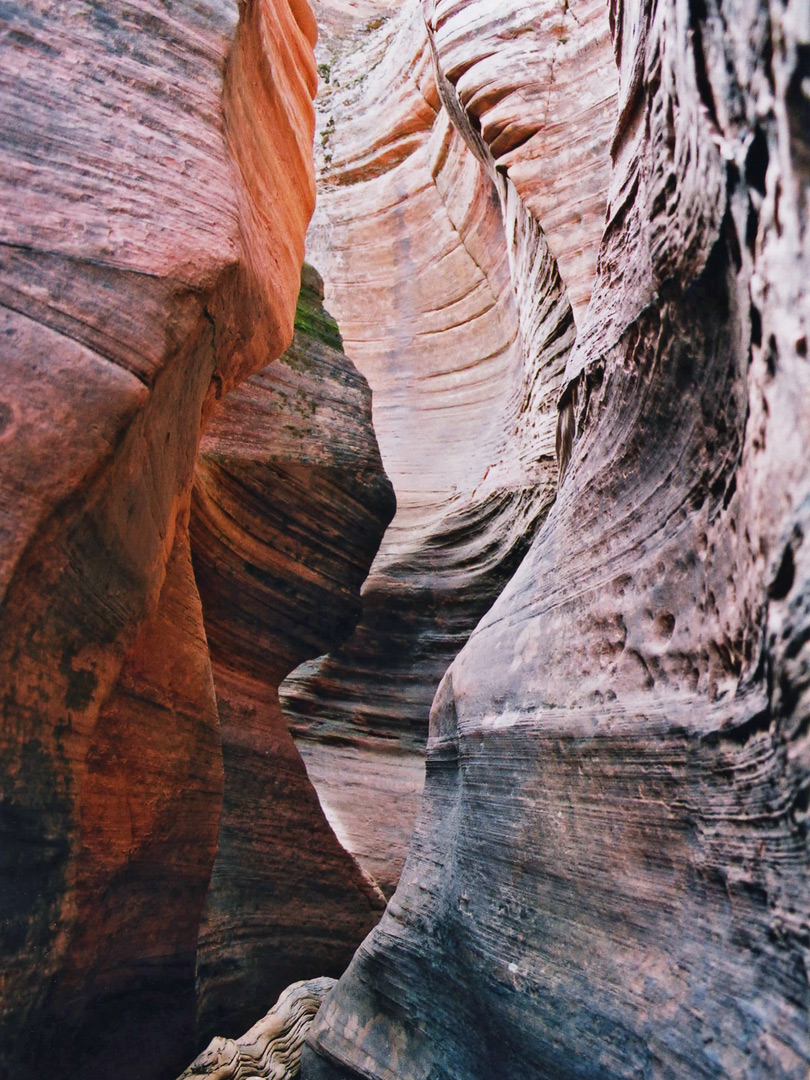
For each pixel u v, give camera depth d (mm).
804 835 1857
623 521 3252
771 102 1780
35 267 2951
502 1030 3344
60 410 2863
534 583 4066
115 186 3221
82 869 3326
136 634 3666
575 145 6910
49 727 3041
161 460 3693
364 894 6781
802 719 1800
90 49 3373
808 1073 1846
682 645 2680
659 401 2891
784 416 1846
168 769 4102
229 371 4398
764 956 2117
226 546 6875
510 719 3777
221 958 5594
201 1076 4785
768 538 1925
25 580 2791
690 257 2428
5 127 3068
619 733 2912
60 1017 3270
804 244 1719
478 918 3742
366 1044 4422
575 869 3154
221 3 3869
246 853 6223
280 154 4977
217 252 3387
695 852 2486
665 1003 2492
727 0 1943
